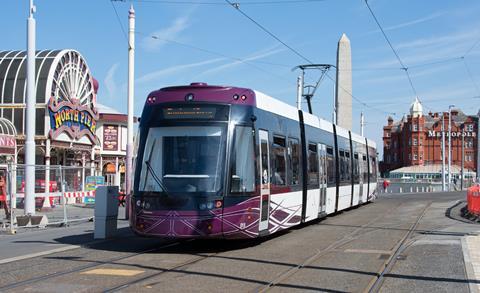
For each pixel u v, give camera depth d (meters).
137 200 12.66
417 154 128.00
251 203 12.84
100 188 15.74
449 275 9.85
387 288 8.92
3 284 9.11
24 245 14.35
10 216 18.81
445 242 14.03
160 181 12.56
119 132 46.16
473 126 126.56
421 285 9.10
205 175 12.41
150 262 11.37
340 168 22.91
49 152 34.28
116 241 15.13
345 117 45.97
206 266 10.87
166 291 8.61
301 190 16.92
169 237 12.30
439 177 119.81
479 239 14.60
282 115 15.74
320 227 18.45
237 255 12.30
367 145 30.22
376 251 12.81
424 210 26.03
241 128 12.98
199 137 12.73
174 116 13.05
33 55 21.28
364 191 28.48
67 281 9.34
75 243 14.72
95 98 43.59
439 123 128.38
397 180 105.50
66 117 35.84
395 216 22.83
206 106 12.98
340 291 8.70
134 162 13.12
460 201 32.94
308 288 8.91
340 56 46.38
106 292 8.48
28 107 21.19
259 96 14.12
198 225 12.16
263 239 15.26
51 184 23.09
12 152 31.80
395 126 141.38
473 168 125.44
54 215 24.38
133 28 22.47
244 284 9.16
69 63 37.44
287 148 15.81
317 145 19.33
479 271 10.16
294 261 11.48
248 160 13.02
